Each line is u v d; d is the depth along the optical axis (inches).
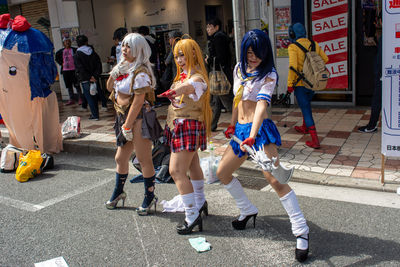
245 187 193.8
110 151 263.3
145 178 166.1
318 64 218.5
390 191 173.9
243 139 133.2
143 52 152.2
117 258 137.2
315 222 152.6
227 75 265.9
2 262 137.8
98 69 352.2
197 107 144.9
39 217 172.9
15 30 244.4
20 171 221.1
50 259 138.3
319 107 334.3
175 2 452.8
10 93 243.6
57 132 277.3
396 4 160.7
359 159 209.5
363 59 319.9
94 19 467.8
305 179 191.0
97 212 175.0
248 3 217.0
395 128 170.4
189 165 149.6
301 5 323.9
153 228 157.8
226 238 146.6
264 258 131.8
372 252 130.3
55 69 269.6
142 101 151.0
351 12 311.0
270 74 127.4
